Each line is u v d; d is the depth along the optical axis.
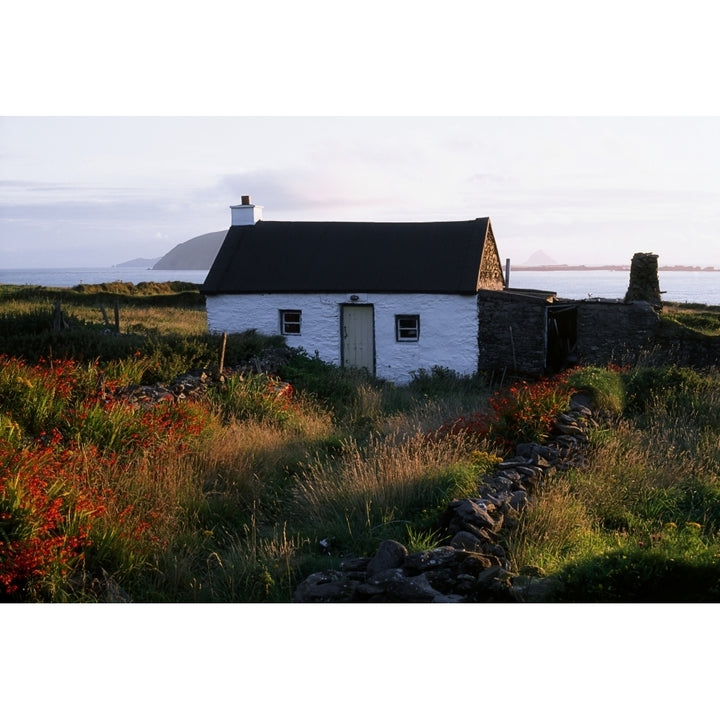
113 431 10.38
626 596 5.94
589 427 12.05
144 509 8.45
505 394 17.19
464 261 23.09
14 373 11.15
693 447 11.50
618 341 22.28
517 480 9.09
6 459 7.61
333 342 23.58
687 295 146.12
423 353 22.98
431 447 10.63
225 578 7.18
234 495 9.63
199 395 14.08
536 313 21.98
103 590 6.78
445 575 6.43
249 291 24.02
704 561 6.06
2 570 6.46
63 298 44.75
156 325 33.66
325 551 7.92
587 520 8.23
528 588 6.18
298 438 12.58
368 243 24.42
